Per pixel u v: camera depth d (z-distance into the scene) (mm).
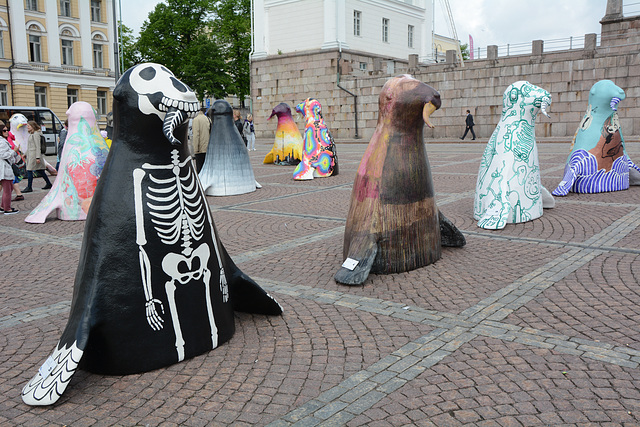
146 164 3570
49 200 9336
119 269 3506
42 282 5738
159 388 3422
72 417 3139
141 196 3551
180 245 3682
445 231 6387
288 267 5984
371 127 31031
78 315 3477
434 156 19062
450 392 3271
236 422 3031
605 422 2922
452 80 28000
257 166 17969
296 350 3906
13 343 4191
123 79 3570
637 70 23141
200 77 39656
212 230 3982
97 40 40625
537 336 3998
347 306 4750
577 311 4441
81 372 3668
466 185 11586
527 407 3084
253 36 35250
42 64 37531
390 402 3182
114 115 3637
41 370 3404
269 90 34562
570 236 6875
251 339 4105
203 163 12828
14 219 9516
